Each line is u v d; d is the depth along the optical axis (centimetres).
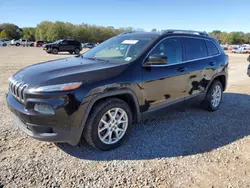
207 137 392
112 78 321
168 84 398
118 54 393
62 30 8156
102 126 327
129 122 355
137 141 367
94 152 329
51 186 256
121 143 350
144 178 275
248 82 927
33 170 282
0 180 261
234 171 296
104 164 301
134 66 350
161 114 409
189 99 457
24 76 326
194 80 455
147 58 367
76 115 293
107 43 450
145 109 373
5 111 475
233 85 855
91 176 276
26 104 294
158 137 383
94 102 306
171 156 326
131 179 273
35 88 289
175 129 419
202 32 513
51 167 290
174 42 424
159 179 275
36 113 287
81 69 328
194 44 467
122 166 298
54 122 287
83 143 352
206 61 484
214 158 325
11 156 311
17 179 264
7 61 1602
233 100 634
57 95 283
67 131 294
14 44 5353
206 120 470
